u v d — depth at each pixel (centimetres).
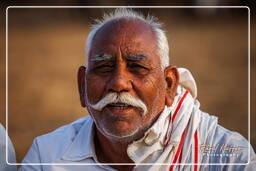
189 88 787
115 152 728
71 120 2441
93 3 5319
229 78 3103
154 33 692
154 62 681
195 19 4888
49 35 4366
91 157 741
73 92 2942
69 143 758
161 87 692
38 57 3728
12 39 4203
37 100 2784
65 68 3469
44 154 761
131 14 705
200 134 721
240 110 2461
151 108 681
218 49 3847
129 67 676
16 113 2541
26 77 3247
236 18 4806
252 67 3359
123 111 670
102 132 693
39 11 5059
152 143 705
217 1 5144
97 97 677
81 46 4047
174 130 716
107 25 689
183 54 3738
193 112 735
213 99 2662
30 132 2228
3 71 3362
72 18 4934
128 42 674
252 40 4075
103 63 674
